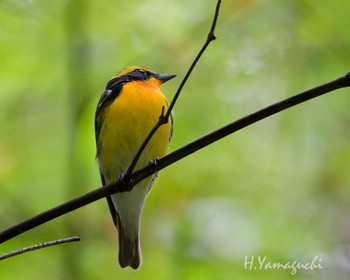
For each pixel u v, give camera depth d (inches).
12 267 451.8
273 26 513.3
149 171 286.0
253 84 504.7
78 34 511.5
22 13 512.4
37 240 459.2
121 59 510.3
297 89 502.9
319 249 478.0
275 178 496.1
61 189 485.1
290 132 506.9
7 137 498.0
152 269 454.3
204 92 499.5
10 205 476.7
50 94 506.9
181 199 474.0
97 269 454.3
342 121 507.5
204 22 516.4
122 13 517.7
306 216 487.8
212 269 457.4
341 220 488.7
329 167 501.4
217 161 488.7
